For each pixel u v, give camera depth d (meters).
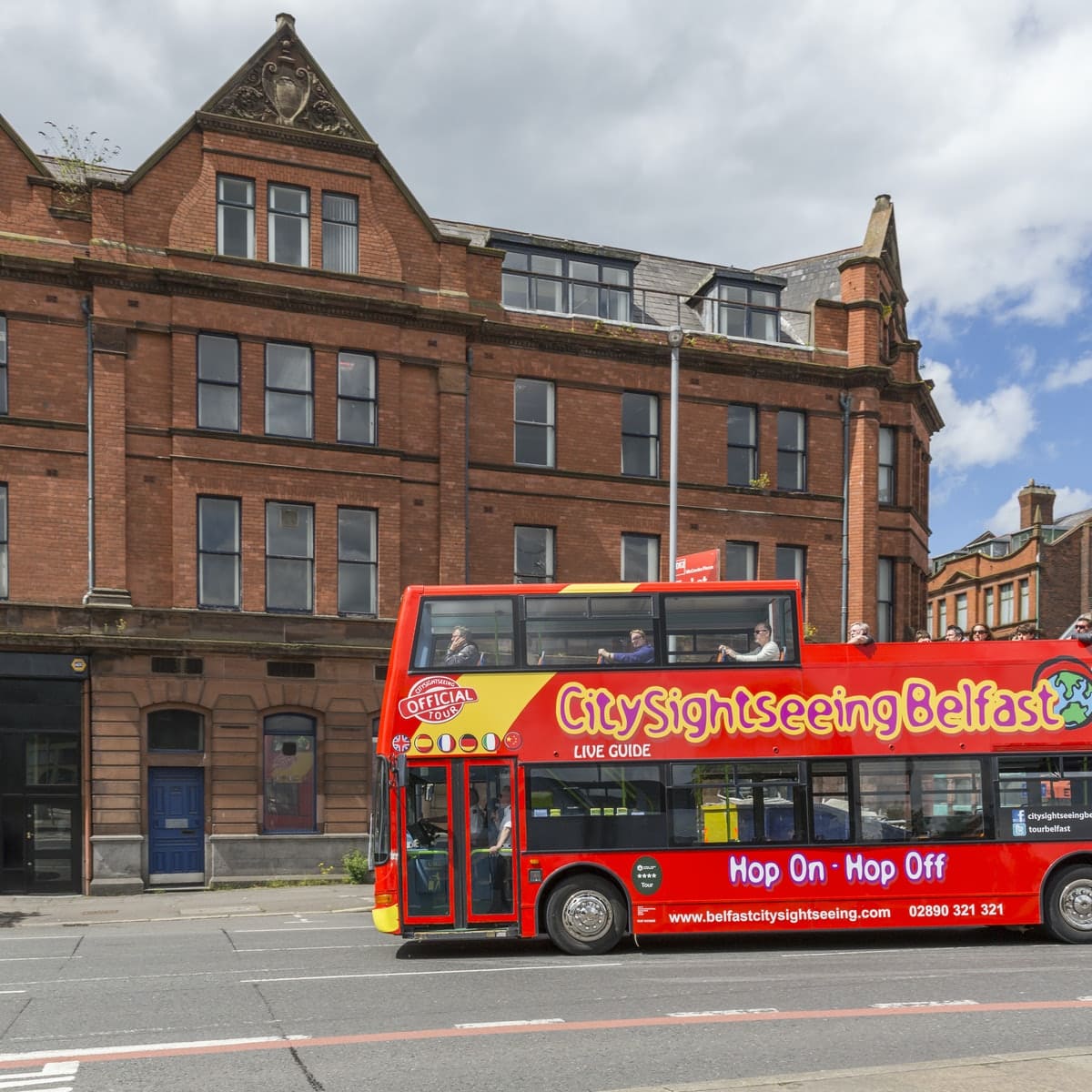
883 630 29.80
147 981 11.56
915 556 30.89
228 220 23.95
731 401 28.11
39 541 22.14
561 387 26.72
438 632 13.80
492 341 26.14
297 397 24.25
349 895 21.31
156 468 23.03
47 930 17.31
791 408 28.69
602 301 28.27
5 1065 7.96
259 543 23.58
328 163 24.73
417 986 11.12
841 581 28.72
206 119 23.78
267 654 23.34
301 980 11.51
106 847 21.84
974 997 10.22
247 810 22.98
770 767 13.70
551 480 26.30
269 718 23.58
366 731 24.02
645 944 14.34
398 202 25.41
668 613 13.95
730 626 13.97
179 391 23.16
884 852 13.63
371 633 24.23
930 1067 7.36
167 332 23.23
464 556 25.16
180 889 22.48
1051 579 56.19
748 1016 9.39
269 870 23.05
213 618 23.03
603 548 26.61
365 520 24.62
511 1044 8.48
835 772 13.74
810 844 13.57
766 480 28.16
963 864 13.69
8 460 22.06
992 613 60.28
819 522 28.64
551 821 13.41
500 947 14.21
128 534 22.75
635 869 13.38
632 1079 7.48
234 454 23.45
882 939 14.55
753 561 28.05
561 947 13.35
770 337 29.77
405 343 25.09
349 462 24.34
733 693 13.80
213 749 22.88
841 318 29.50
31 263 22.28
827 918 13.52
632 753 13.60
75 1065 7.94
